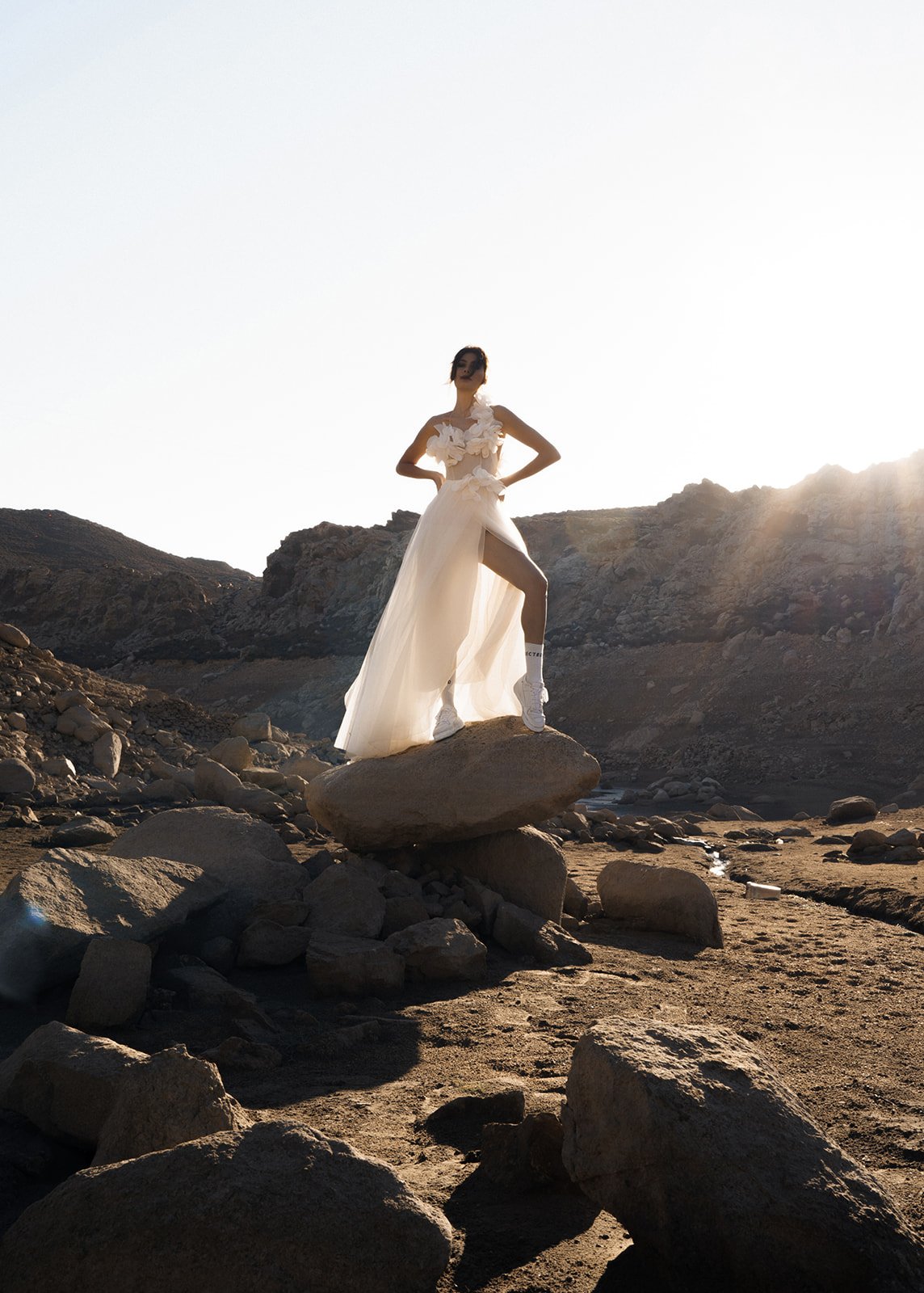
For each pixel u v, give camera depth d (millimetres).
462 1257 2617
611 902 7539
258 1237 2209
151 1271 2176
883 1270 2332
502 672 7027
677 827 15414
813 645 41500
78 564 119312
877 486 54406
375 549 72188
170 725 17859
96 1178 2350
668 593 52875
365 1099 3723
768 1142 2551
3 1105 3285
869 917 8805
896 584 44562
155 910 5145
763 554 52250
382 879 6559
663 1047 2793
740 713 38062
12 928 4605
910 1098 3949
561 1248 2668
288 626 68625
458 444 6594
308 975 5359
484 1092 3768
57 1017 4523
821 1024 5039
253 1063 4059
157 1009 4738
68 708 14977
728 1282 2373
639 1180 2471
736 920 8195
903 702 34938
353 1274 2201
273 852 6660
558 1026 4773
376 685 6820
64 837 9367
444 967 5570
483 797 6555
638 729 39844
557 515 70812
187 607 75562
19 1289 2199
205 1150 2402
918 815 17297
